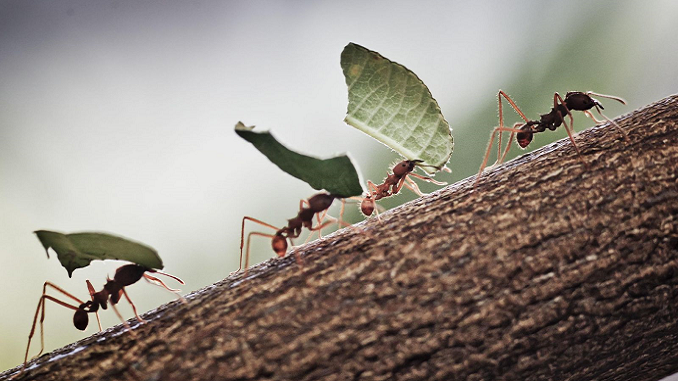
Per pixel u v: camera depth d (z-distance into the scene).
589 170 0.13
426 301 0.13
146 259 0.13
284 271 0.13
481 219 0.13
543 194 0.13
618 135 0.13
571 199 0.13
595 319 0.13
